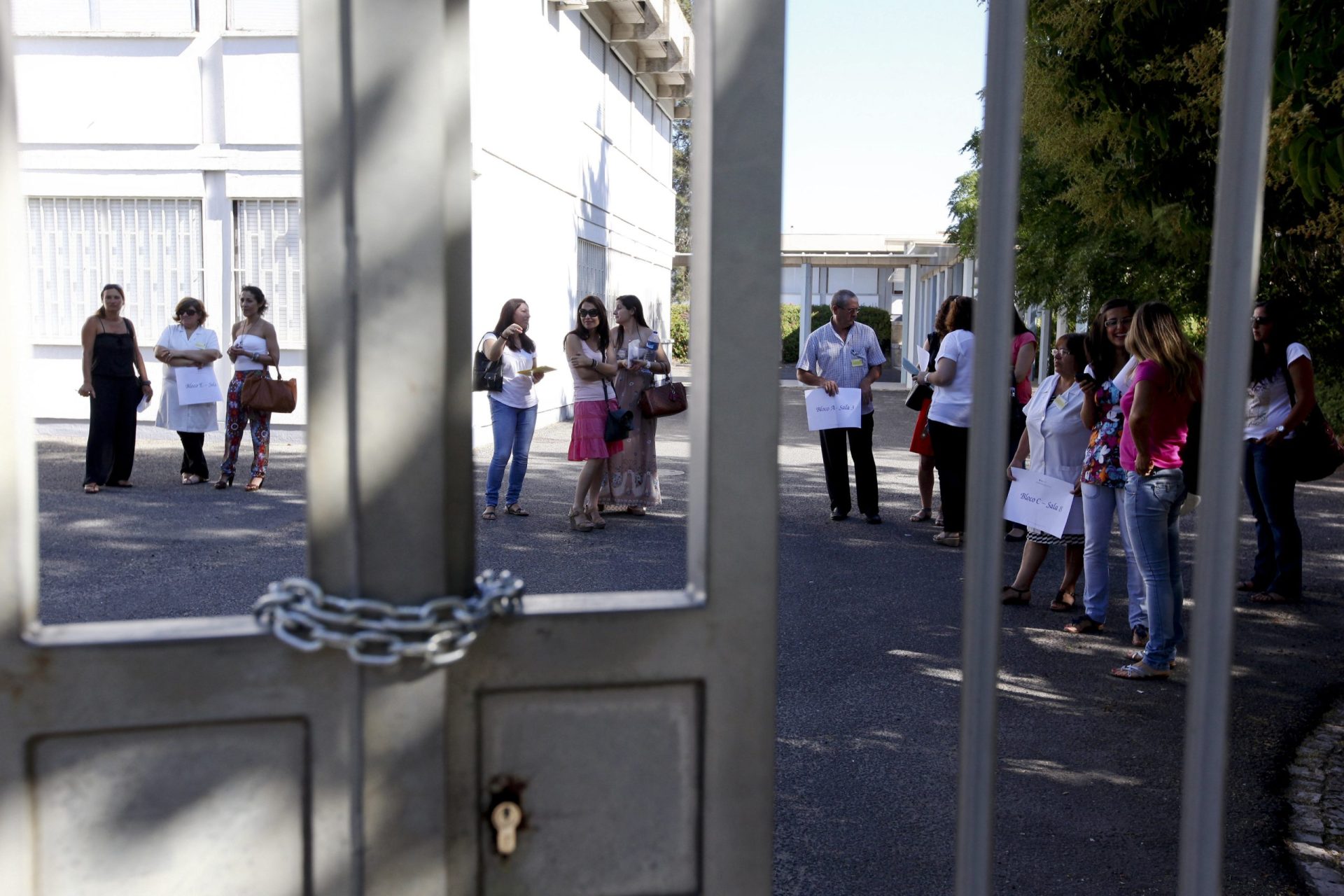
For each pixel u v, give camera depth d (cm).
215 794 108
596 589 714
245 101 1377
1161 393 527
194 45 1373
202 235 1401
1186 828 124
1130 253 1278
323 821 109
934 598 710
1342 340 1222
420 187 104
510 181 1466
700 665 116
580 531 909
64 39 1376
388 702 108
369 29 102
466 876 115
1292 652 594
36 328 1413
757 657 117
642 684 116
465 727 113
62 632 107
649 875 118
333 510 106
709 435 114
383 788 109
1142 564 545
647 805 117
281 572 732
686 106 3544
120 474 1056
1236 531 120
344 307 104
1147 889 339
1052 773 428
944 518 879
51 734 105
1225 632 121
